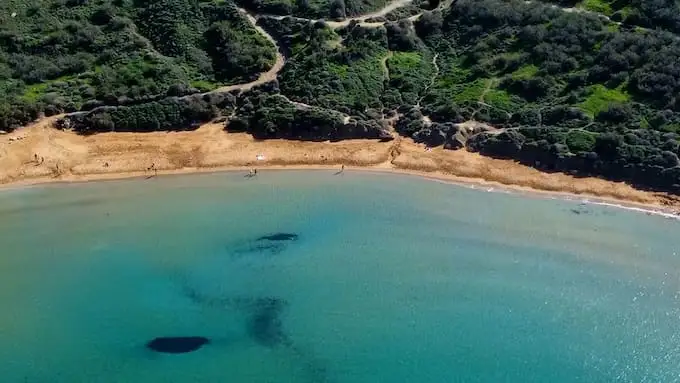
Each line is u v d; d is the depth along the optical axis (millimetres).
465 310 51719
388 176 69312
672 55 75875
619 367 46906
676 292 53531
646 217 62625
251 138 75438
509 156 71438
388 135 75062
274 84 80500
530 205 64500
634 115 72062
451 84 80688
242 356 47562
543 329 50062
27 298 52219
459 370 46656
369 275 55188
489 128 74250
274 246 58312
